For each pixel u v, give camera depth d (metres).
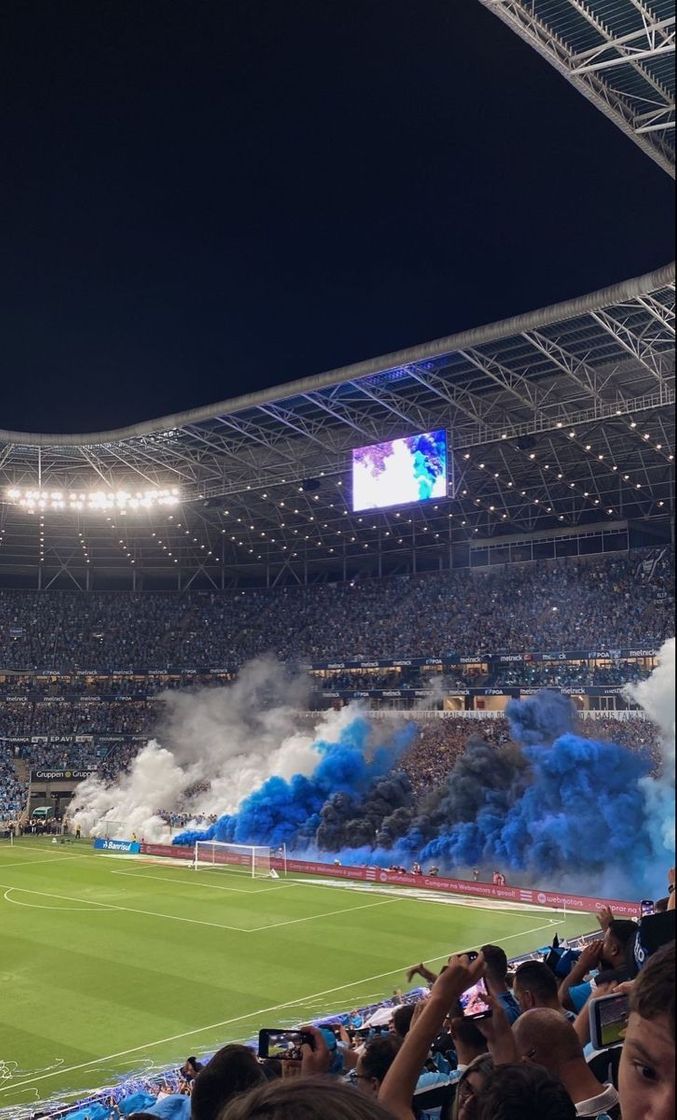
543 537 81.31
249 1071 4.67
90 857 68.38
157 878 59.62
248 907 50.50
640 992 2.39
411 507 78.00
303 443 68.69
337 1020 27.77
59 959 39.44
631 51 28.70
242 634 92.56
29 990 34.88
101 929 45.12
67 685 91.75
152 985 35.59
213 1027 30.64
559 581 77.56
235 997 34.06
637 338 47.62
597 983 6.56
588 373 53.94
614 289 43.06
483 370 53.06
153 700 91.25
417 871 56.75
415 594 86.06
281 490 75.56
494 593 81.19
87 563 97.69
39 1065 27.08
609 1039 3.85
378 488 64.44
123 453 73.12
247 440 69.00
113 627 95.25
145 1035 29.80
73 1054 28.03
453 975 3.79
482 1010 5.08
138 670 91.12
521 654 73.56
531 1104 2.88
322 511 81.25
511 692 71.06
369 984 35.78
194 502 80.06
